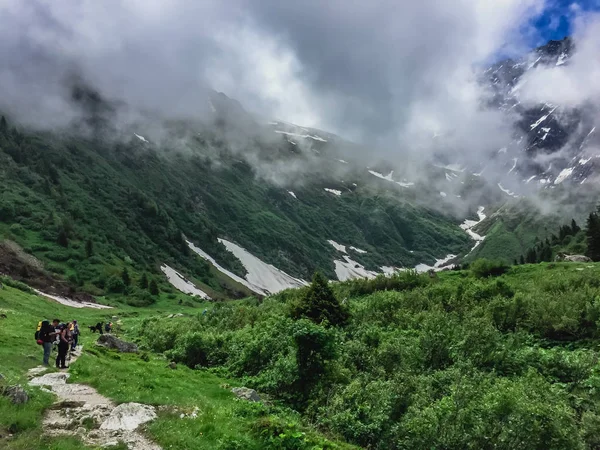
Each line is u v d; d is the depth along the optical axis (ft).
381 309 159.43
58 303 323.37
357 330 134.21
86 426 54.13
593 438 70.33
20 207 530.68
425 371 102.01
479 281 188.24
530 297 150.20
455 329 120.37
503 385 78.33
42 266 438.81
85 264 482.69
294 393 94.68
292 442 55.77
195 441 52.01
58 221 531.91
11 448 44.06
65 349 87.86
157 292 481.46
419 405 78.48
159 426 55.01
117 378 79.56
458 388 76.07
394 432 73.05
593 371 98.48
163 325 191.52
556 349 122.01
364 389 85.71
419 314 142.92
